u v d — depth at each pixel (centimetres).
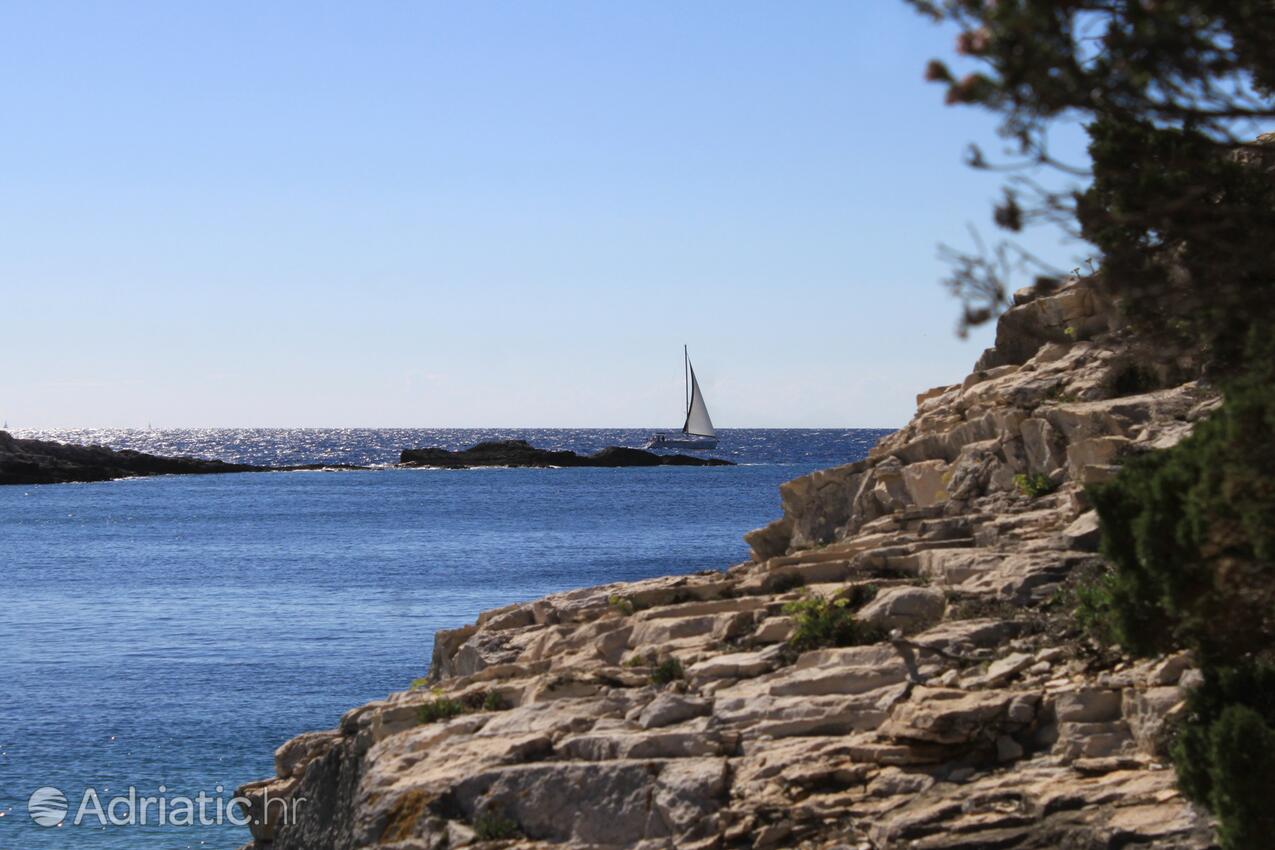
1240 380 2258
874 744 3080
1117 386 4812
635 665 3925
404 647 9756
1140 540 2353
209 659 9331
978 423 5047
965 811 2775
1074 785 2756
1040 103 2088
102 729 7094
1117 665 3083
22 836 5338
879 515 5316
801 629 3706
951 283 2230
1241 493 2098
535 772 3269
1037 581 3672
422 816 3278
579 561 16350
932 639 3453
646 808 3116
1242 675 2395
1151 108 2144
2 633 10919
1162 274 2309
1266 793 2180
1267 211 2289
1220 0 2030
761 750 3200
